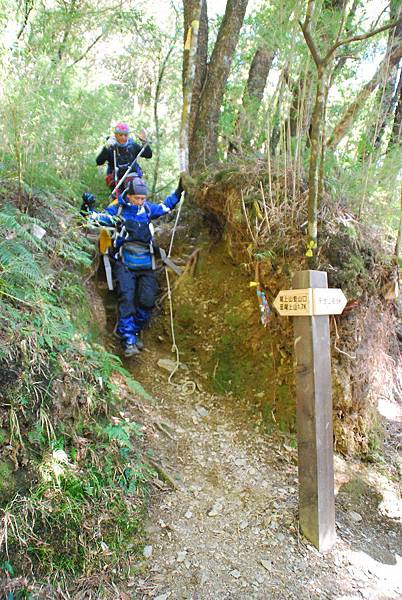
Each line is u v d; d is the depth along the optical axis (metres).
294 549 2.48
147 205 4.14
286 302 2.63
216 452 3.16
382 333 3.74
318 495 2.49
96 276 4.21
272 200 3.39
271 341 3.59
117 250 3.93
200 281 4.23
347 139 3.95
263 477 2.99
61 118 3.73
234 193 3.76
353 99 3.78
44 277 2.77
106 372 2.88
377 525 2.84
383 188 3.60
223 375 3.77
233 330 3.83
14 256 2.55
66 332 2.65
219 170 4.09
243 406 3.59
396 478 3.26
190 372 3.88
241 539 2.50
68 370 2.55
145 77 7.72
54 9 5.19
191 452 3.11
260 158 3.89
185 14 5.14
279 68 3.45
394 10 3.26
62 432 2.38
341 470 3.16
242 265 3.82
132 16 6.57
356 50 3.29
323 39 3.35
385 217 3.67
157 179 7.04
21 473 2.13
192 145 5.32
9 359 2.25
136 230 3.95
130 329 3.80
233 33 5.14
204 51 5.45
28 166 3.37
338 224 3.27
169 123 7.61
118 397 3.06
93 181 5.22
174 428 3.29
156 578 2.19
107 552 2.22
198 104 5.35
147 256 3.99
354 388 3.38
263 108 3.89
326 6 3.60
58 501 2.18
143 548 2.33
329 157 3.60
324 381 2.55
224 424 3.45
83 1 5.79
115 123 5.20
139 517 2.46
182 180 4.30
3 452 2.11
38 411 2.28
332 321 3.28
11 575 1.93
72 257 3.43
